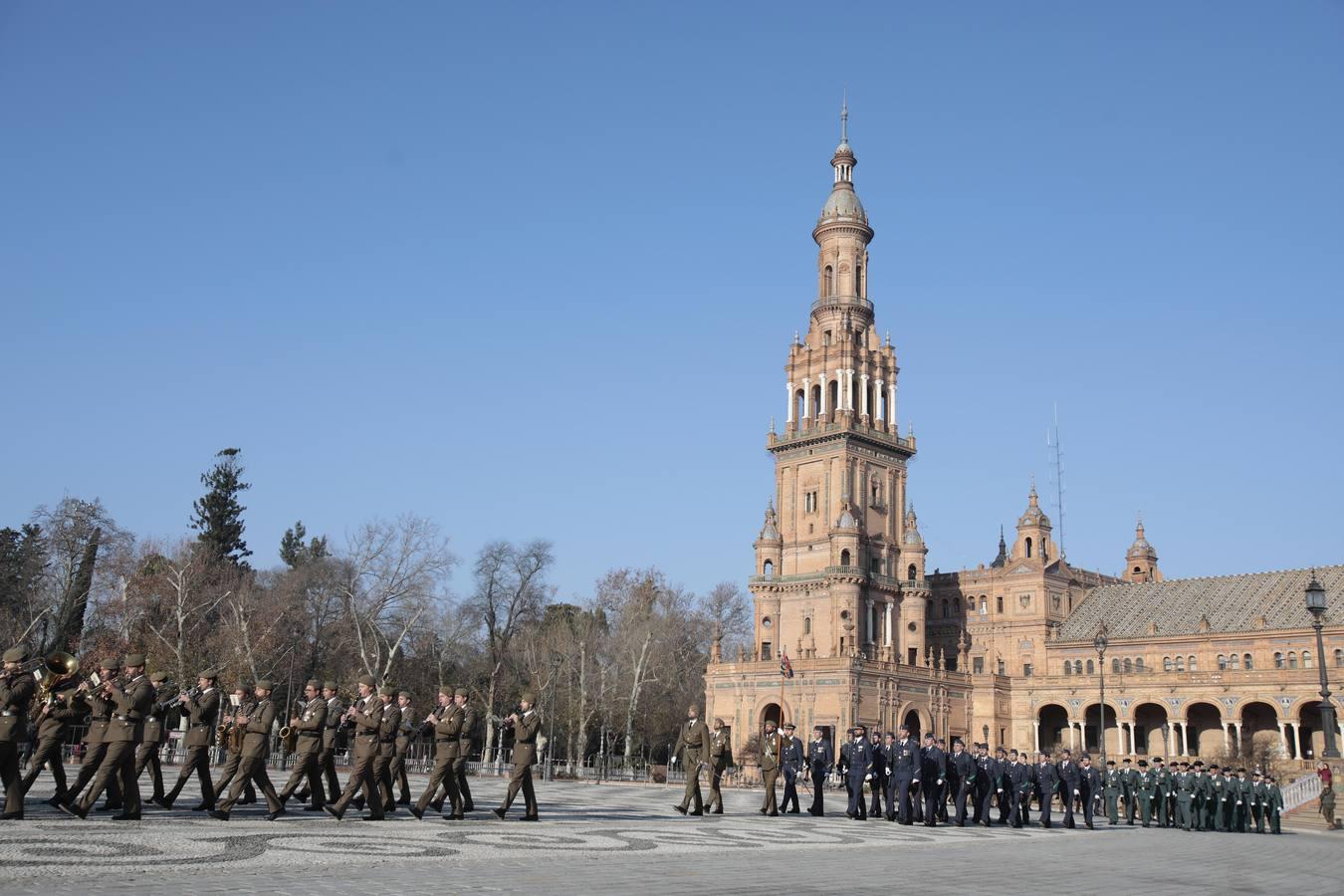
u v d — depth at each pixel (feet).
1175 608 402.31
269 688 89.15
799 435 414.41
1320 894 71.56
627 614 432.25
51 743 80.64
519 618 416.67
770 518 418.31
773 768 132.77
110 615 322.55
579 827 96.17
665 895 55.01
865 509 404.98
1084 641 410.72
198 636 315.99
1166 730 378.12
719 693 392.27
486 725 378.94
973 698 397.60
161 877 54.08
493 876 59.36
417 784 172.76
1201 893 69.46
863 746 134.51
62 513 336.29
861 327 426.51
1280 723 340.18
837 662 355.77
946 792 136.05
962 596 451.94
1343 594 360.69
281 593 347.97
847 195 440.86
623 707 408.05
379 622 339.77
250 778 88.12
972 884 67.97
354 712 92.89
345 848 69.77
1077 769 151.84
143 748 89.04
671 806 144.97
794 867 72.18
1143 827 160.97
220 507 457.27
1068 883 72.13
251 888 51.70
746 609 531.91
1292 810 216.33
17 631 323.78
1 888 48.57
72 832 69.87
